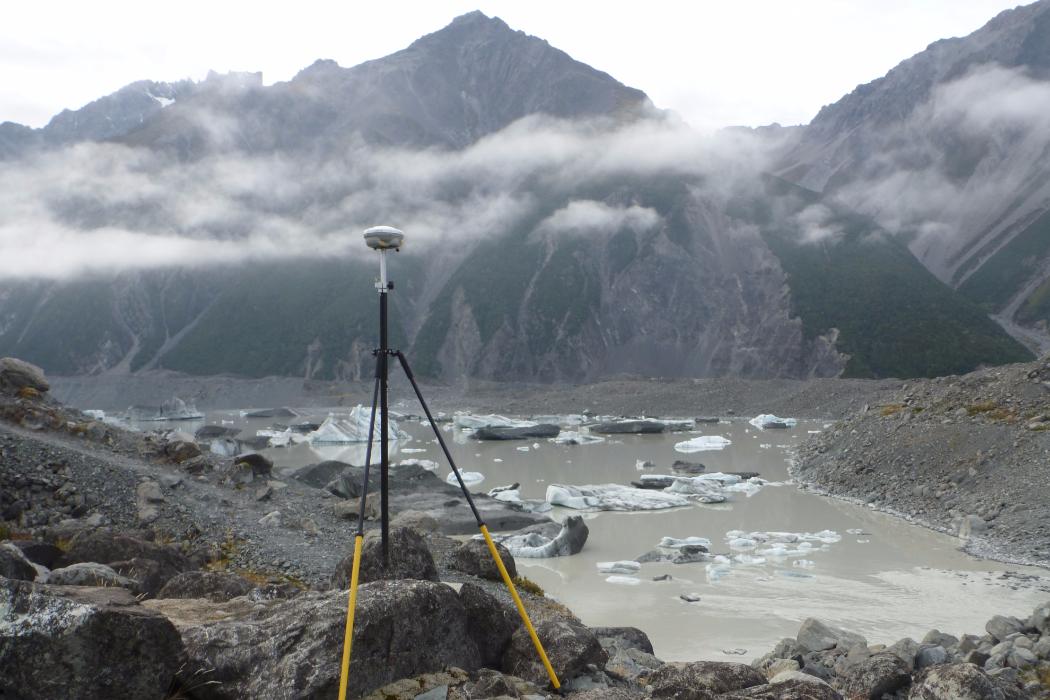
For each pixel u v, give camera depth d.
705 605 20.92
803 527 31.77
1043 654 12.36
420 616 7.64
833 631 14.58
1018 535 27.39
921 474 36.50
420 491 36.19
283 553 19.20
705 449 62.84
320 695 6.66
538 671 8.35
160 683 6.32
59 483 20.55
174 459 25.80
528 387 155.50
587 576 24.50
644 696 7.73
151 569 13.41
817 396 94.25
